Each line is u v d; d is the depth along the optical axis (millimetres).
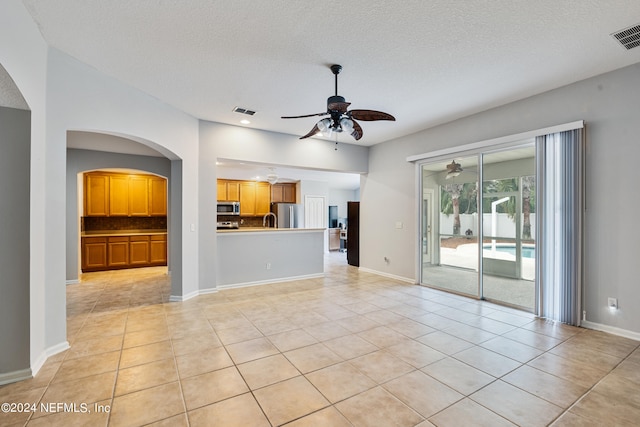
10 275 2127
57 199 2598
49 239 2525
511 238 4457
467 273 4520
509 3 2021
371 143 6016
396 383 2135
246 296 4406
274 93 3570
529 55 2711
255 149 4941
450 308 3846
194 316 3529
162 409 1845
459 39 2459
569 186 3256
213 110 4133
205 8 2086
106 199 6531
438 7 2062
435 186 4969
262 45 2557
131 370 2303
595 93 3117
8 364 2127
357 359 2488
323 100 3793
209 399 1947
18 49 1963
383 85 3346
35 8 2064
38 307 2328
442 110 4125
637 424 1698
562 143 3318
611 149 3014
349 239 7238
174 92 3543
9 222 2125
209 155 4566
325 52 2668
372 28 2314
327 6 2059
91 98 2932
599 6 2051
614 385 2096
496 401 1926
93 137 4703
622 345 2732
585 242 3186
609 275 3025
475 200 4367
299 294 4523
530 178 4270
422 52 2662
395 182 5621
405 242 5422
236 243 4984
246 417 1774
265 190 9070
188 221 4270
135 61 2822
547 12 2113
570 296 3252
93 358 2490
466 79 3193
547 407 1862
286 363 2420
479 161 4273
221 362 2434
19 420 1736
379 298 4309
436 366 2373
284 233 5449
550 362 2430
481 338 2906
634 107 2879
